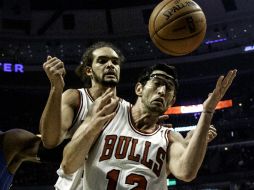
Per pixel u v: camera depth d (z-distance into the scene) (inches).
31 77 1112.2
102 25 1186.0
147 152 139.3
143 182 135.8
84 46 1190.9
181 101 1133.7
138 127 145.1
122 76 1163.3
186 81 1137.4
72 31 1179.9
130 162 137.1
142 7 1161.4
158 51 1166.3
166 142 144.0
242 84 1096.2
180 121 1091.9
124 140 140.2
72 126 163.8
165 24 158.2
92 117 137.7
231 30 1144.2
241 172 927.7
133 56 1174.3
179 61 1131.3
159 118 164.9
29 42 1163.3
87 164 140.6
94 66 171.9
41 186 930.7
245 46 1107.3
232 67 1112.2
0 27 1128.2
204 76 1127.6
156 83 144.4
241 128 997.8
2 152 154.9
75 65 1159.0
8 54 1126.4
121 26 1186.6
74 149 127.6
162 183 140.4
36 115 1106.7
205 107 134.6
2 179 153.6
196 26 157.6
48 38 1170.6
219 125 1014.4
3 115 1093.1
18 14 1127.0
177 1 160.6
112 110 133.3
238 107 1058.1
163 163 140.9
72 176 152.0
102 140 139.9
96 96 169.3
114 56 171.6
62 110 159.5
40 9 1132.5
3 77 1093.1
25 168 946.1
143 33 1181.7
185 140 149.6
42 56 1158.3
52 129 144.9
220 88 134.5
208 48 1134.4
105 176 135.9
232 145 971.9
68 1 1136.2
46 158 158.4
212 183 936.9
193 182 939.3
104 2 1157.1
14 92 1107.3
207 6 1143.6
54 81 140.5
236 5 1127.0
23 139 160.1
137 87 152.9
